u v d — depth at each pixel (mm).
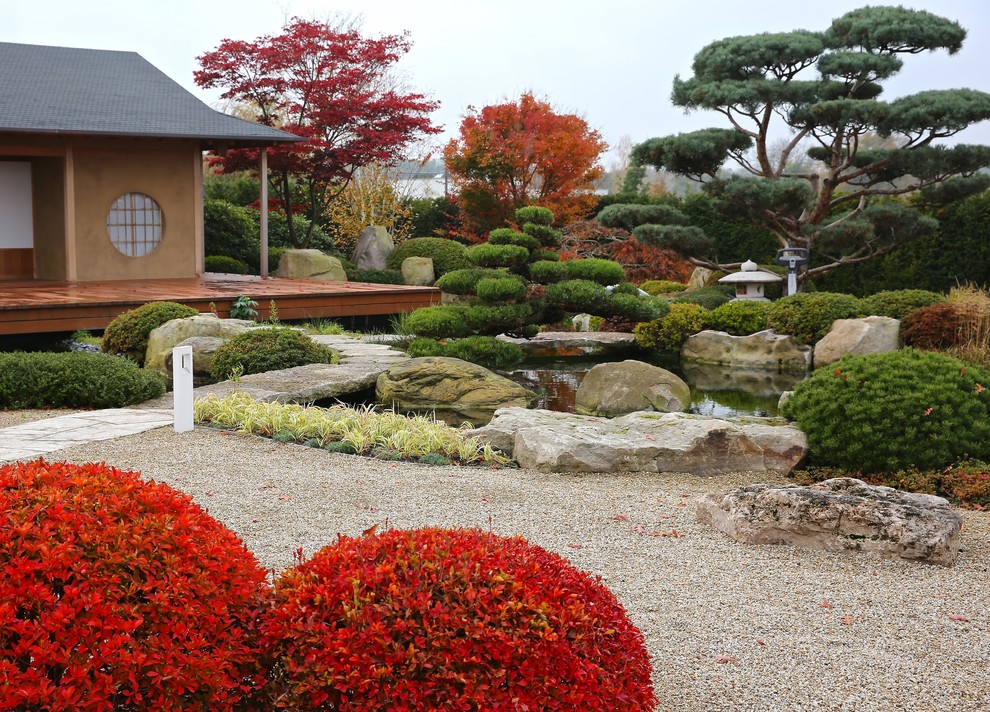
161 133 14883
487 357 11008
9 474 2645
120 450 6660
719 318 13578
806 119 16281
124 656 2242
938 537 4609
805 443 6859
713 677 3330
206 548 2553
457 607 2432
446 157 22203
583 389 9797
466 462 6852
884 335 11531
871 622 3865
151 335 10961
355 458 6738
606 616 2641
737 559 4625
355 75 19375
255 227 20078
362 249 20906
